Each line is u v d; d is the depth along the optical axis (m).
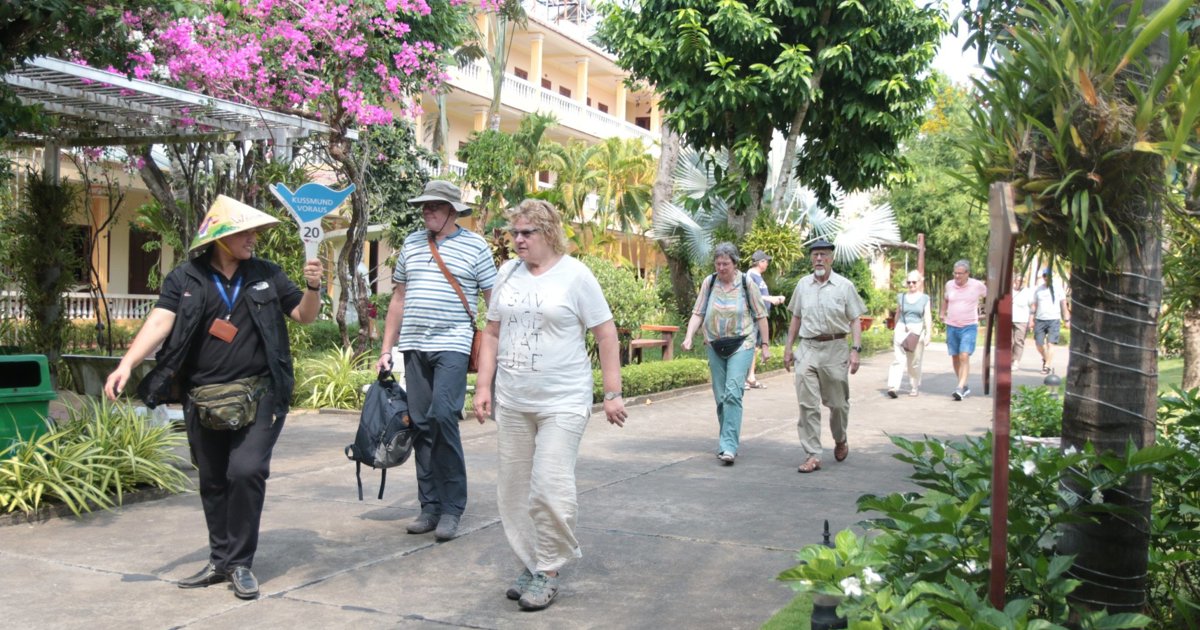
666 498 7.03
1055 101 3.28
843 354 8.27
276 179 11.43
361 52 11.71
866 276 27.75
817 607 3.32
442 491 5.91
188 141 10.65
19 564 5.22
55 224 11.51
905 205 40.19
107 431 6.91
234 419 4.64
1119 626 3.05
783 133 19.36
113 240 22.75
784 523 6.29
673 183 22.98
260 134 10.32
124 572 5.12
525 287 4.79
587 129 38.78
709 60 17.48
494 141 23.50
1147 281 3.46
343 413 11.06
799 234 20.28
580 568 5.29
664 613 4.58
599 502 6.88
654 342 15.90
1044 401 9.12
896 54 17.77
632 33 17.91
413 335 5.96
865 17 17.02
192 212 12.56
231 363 4.73
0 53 6.54
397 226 18.98
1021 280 3.95
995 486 2.91
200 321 4.68
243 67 10.52
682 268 22.84
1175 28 3.08
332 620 4.46
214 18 10.62
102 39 7.81
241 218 4.68
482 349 5.04
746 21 16.78
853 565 3.23
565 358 4.74
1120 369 3.50
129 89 8.58
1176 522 4.02
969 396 14.09
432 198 5.91
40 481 6.18
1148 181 3.33
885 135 18.66
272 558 5.42
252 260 4.90
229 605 4.64
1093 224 3.28
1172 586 4.05
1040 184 3.32
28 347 11.57
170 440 7.24
